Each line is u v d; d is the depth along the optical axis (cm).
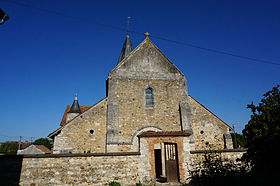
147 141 1052
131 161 1009
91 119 1398
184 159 1038
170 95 1548
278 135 623
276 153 621
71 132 1342
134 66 1591
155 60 1639
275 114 651
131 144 1370
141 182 988
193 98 1570
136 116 1452
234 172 636
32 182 885
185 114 1480
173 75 1609
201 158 1048
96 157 978
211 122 1501
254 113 702
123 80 1532
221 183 604
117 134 1358
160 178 1272
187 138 1078
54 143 1299
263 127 655
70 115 2170
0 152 4409
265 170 631
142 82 1552
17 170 884
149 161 1021
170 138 1065
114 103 1443
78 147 1323
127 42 2336
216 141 1456
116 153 1001
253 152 663
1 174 866
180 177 1011
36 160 912
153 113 1480
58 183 908
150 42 1698
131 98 1493
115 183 937
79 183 928
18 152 3684
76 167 944
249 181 599
